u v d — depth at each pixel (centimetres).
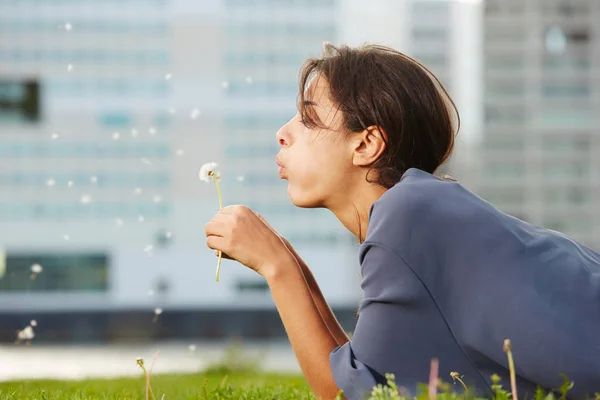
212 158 3738
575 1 4047
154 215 3691
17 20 3684
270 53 3788
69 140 3678
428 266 185
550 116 4056
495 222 187
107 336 3597
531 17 4047
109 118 3706
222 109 3762
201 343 3491
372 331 187
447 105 223
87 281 3647
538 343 176
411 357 186
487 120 4038
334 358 191
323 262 3712
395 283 186
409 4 3953
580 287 185
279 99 3775
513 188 4019
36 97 3678
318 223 3731
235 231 205
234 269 3691
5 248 3609
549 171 4041
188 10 3756
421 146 216
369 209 202
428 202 188
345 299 3697
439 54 3997
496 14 4041
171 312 3650
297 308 199
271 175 3756
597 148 4025
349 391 185
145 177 3703
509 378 184
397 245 185
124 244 3669
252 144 3766
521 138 4028
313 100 215
